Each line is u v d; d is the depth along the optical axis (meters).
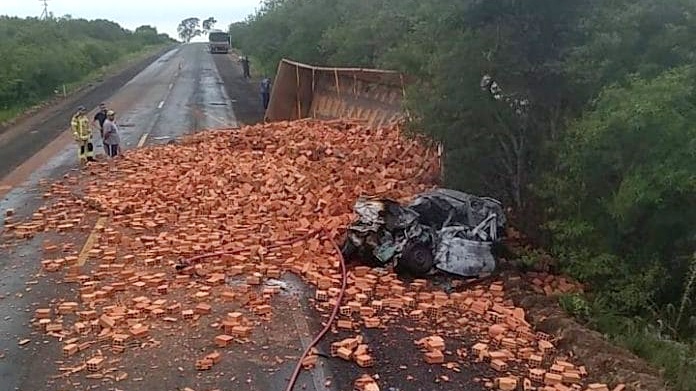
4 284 9.88
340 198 13.34
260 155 18.38
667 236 9.14
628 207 8.82
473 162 11.93
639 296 9.11
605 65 10.05
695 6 10.06
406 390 6.90
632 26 10.11
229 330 8.15
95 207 13.85
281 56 41.22
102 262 10.69
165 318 8.55
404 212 10.63
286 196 13.90
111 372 7.23
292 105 25.69
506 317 8.77
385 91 20.48
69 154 21.06
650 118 8.39
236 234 11.87
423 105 11.94
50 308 8.97
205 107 32.66
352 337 8.09
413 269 10.05
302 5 40.09
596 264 9.55
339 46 29.84
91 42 65.00
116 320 8.42
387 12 25.89
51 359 7.56
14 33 46.19
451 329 8.46
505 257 10.82
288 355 7.61
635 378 7.06
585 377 7.31
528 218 11.50
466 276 10.05
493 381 7.14
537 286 10.05
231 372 7.21
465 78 11.09
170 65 66.12
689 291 8.82
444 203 10.77
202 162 17.50
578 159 9.61
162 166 17.48
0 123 28.94
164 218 12.83
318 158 17.55
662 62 9.90
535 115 11.39
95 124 27.38
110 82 47.97
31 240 11.98
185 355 7.61
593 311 9.04
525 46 10.85
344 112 22.56
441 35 11.54
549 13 10.66
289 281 9.88
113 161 19.08
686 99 8.71
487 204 10.91
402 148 16.66
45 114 31.88
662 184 8.38
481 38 10.84
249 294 9.30
